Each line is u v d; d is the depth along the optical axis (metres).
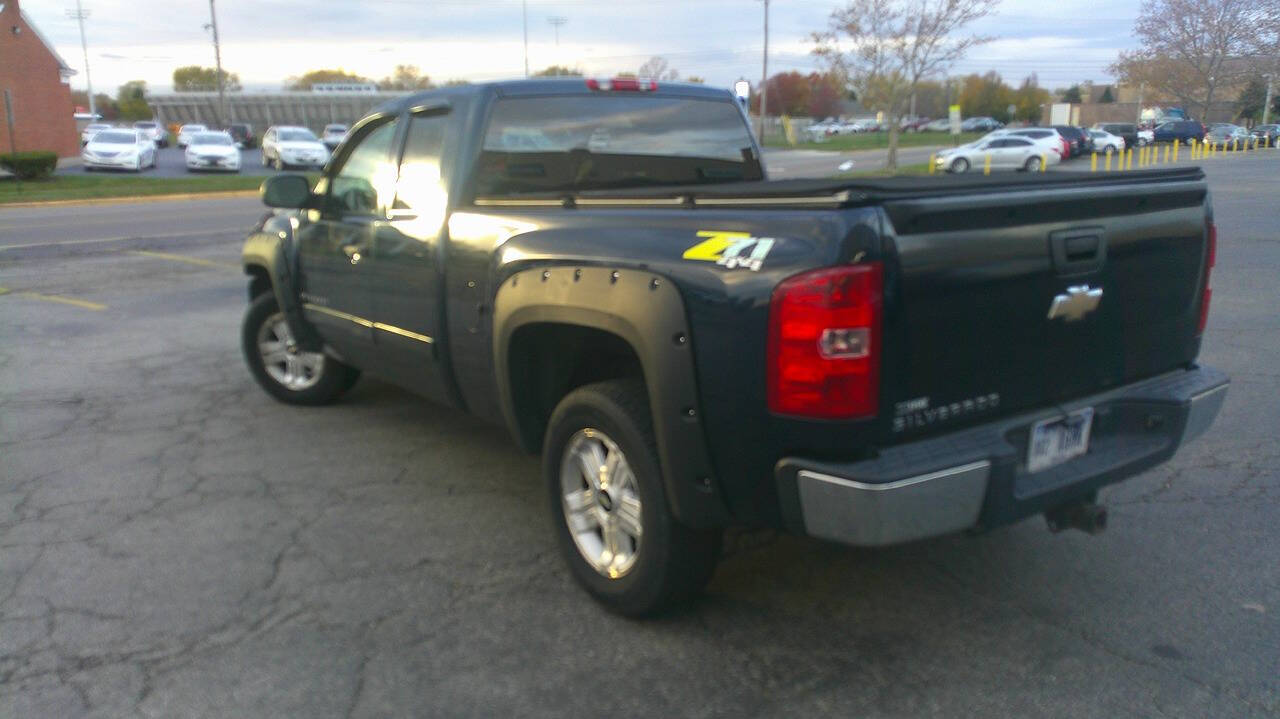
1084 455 3.50
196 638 3.63
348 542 4.46
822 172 37.03
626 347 3.65
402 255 4.70
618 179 4.95
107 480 5.25
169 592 3.99
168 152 53.19
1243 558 4.16
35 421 6.31
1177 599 3.83
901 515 2.88
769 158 49.72
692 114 5.19
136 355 8.20
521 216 3.99
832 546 4.34
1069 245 3.29
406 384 5.09
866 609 3.79
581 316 3.52
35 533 4.56
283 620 3.76
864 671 3.37
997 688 3.26
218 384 7.22
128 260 14.30
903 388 2.96
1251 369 7.11
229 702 3.23
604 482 3.71
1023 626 3.65
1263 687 3.24
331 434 6.00
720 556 3.60
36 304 10.65
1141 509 4.68
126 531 4.58
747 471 3.12
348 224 5.17
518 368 4.00
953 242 2.98
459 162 4.46
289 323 5.98
